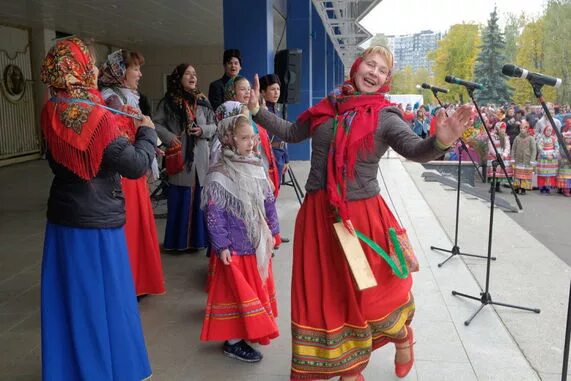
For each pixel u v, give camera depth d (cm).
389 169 1228
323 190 249
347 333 247
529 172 1252
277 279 454
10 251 553
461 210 761
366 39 2289
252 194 298
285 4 1230
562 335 349
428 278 458
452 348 328
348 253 230
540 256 533
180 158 496
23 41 1468
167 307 393
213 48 2105
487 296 391
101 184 241
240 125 293
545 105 237
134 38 1823
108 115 231
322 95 1622
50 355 241
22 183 1046
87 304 238
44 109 235
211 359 313
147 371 261
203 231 520
